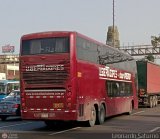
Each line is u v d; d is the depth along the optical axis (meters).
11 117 27.38
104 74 20.80
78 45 17.19
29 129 18.27
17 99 24.11
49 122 19.84
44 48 17.14
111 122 21.16
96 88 19.34
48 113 16.97
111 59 22.34
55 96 16.88
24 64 17.39
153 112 29.47
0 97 34.97
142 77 35.38
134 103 28.34
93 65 19.02
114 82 22.81
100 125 19.52
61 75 16.80
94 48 19.33
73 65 16.70
